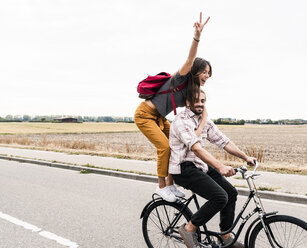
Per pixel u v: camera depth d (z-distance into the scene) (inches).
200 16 102.7
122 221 171.3
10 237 148.3
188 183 103.0
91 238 146.4
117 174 319.3
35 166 405.4
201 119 106.1
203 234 109.4
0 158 508.1
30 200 218.2
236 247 106.3
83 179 303.1
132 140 1202.6
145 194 236.1
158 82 118.0
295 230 92.7
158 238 121.2
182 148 104.6
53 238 146.6
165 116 121.9
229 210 109.0
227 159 416.5
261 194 219.3
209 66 105.8
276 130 2795.3
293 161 505.0
